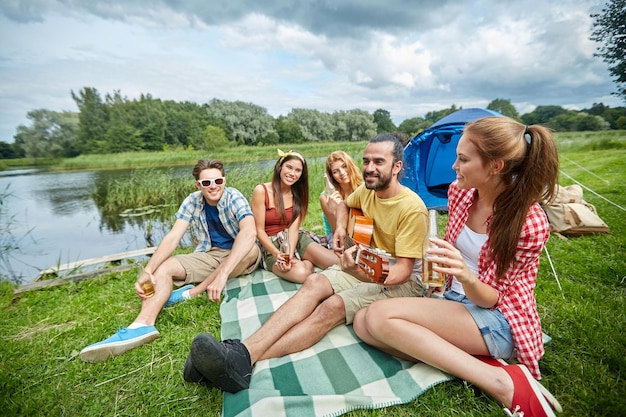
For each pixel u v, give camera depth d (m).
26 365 1.99
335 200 3.01
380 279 1.69
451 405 1.53
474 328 1.56
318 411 1.49
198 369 1.54
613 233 3.66
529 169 1.39
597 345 1.88
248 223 2.74
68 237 5.67
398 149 1.96
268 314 2.37
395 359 1.82
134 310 2.63
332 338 2.00
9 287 3.17
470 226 1.79
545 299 2.43
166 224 6.41
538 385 1.48
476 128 1.48
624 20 8.44
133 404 1.68
